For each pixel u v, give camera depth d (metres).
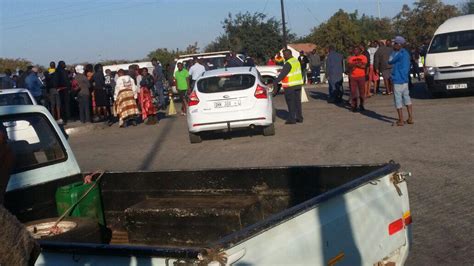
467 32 18.59
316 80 31.62
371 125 14.37
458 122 13.53
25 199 5.16
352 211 3.76
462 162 9.58
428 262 5.80
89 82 19.95
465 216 6.99
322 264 3.46
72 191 5.18
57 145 5.48
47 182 5.32
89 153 14.39
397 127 13.64
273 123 14.10
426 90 21.84
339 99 20.48
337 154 11.17
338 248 3.60
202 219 4.81
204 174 5.21
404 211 4.27
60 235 4.45
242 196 5.10
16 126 5.21
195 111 13.70
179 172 5.28
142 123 20.17
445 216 7.07
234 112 13.59
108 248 3.02
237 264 2.88
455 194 7.88
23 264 2.16
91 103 20.42
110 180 5.52
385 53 20.81
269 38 44.75
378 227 3.98
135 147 14.68
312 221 3.42
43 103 20.08
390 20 58.34
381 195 4.06
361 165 4.53
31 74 19.70
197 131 13.79
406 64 13.55
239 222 4.71
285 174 4.90
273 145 12.81
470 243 6.18
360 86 17.12
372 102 19.39
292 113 15.84
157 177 5.37
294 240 3.26
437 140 11.59
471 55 17.84
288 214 3.19
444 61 18.14
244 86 13.66
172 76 24.45
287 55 15.62
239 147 13.01
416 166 9.62
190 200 5.14
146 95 19.48
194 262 2.72
